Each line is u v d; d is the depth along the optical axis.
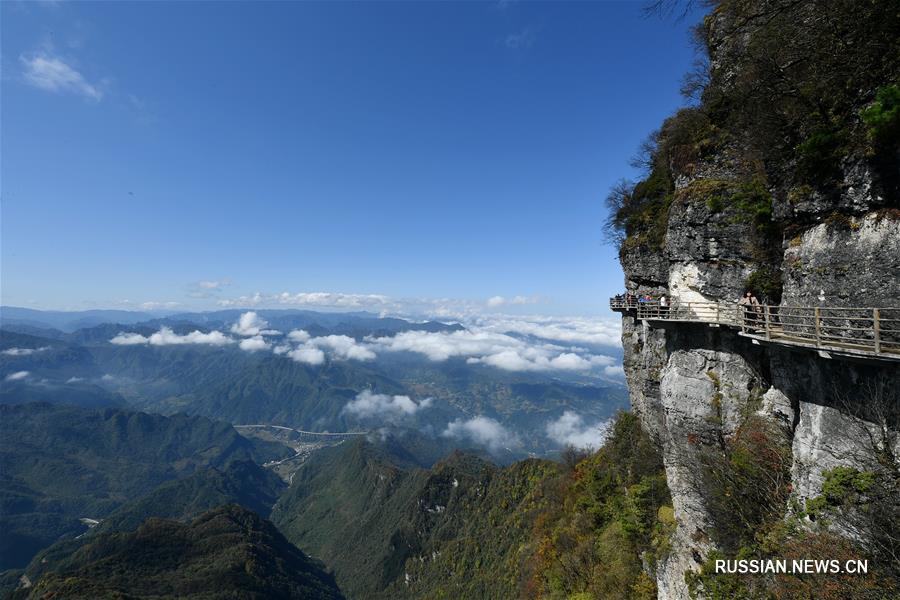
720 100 32.28
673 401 31.56
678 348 32.22
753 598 21.27
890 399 17.11
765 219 27.75
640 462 45.38
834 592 17.12
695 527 29.08
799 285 23.03
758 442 25.28
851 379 18.83
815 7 22.64
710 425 29.06
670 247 34.00
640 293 45.38
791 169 24.56
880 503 16.89
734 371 28.58
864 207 19.83
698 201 31.45
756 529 24.11
